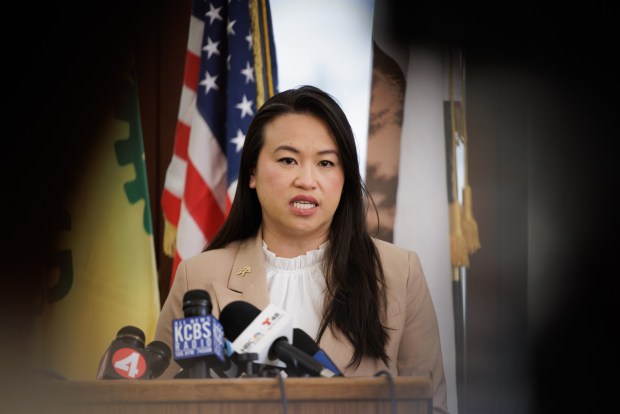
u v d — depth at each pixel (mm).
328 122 4059
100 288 5996
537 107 6703
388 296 4086
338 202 4102
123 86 6430
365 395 2549
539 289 6566
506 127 6648
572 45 6781
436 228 6379
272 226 4172
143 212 6152
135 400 2533
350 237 4113
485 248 6516
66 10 6512
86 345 5914
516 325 6453
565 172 6656
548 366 6473
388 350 3955
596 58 6750
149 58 6617
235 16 6371
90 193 6199
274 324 3070
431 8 6668
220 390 2523
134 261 6055
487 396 6355
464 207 6496
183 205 6148
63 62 6465
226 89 6340
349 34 6785
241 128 6164
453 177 6461
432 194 6414
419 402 2570
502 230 6543
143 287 6027
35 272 6059
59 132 6336
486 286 6465
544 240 6617
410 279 4184
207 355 2846
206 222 6145
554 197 6637
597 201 6625
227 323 3262
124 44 6527
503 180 6594
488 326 6434
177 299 4184
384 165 6453
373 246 4180
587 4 6793
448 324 6309
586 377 6465
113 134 6324
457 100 6629
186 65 6512
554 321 6535
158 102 6594
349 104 6703
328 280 4031
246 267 4125
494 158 6609
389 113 6516
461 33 6699
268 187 4051
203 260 4234
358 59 6770
